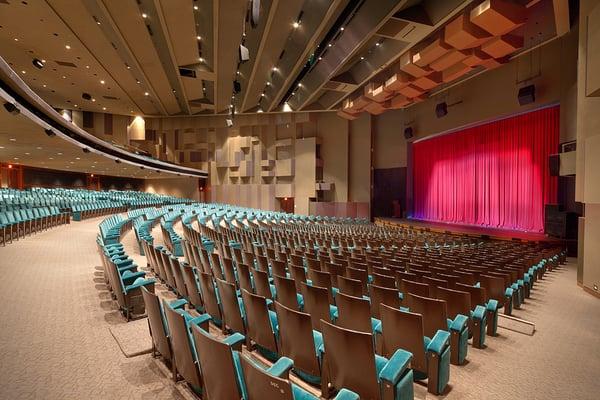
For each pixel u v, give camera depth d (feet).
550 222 38.78
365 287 15.99
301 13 37.60
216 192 83.25
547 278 25.12
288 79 53.06
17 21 34.50
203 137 84.12
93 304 14.28
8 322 12.19
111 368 9.39
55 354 10.07
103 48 41.45
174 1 32.63
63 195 58.03
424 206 64.03
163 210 55.88
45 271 19.40
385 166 70.85
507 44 32.35
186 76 52.29
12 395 8.06
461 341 10.84
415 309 11.38
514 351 12.16
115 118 79.30
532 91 37.78
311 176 74.08
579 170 22.59
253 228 37.81
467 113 49.78
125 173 81.76
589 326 14.97
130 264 16.03
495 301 13.60
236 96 65.82
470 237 43.32
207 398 7.36
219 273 17.16
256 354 10.52
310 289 11.60
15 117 28.07
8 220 27.89
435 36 37.06
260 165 79.41
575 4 32.37
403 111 67.77
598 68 19.11
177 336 7.80
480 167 51.72
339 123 74.33
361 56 46.21
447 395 9.26
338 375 7.85
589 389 9.78
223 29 38.42
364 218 70.49
